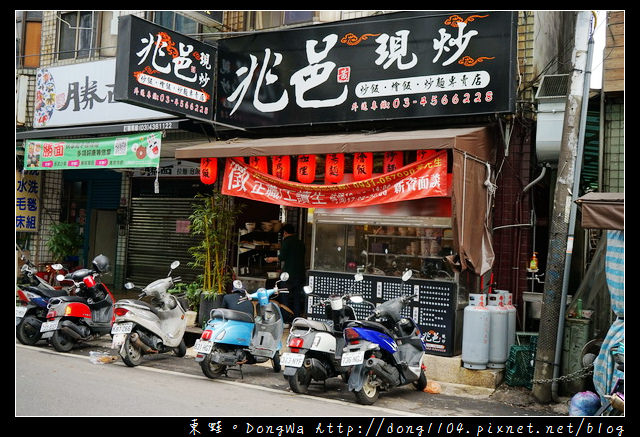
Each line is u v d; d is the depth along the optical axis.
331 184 8.95
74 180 16.22
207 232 10.73
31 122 14.05
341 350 7.27
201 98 10.14
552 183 10.40
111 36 13.59
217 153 9.57
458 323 8.49
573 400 6.57
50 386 6.93
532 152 9.47
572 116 7.31
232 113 10.41
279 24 11.56
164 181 14.67
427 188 8.02
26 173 14.80
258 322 8.46
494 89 8.23
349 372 7.37
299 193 9.12
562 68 11.78
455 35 8.52
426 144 7.81
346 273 9.38
